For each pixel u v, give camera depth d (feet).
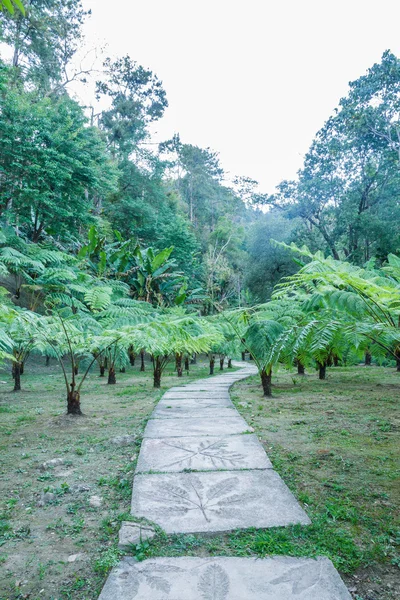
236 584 4.99
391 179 79.00
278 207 88.79
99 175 62.13
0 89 48.34
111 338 16.22
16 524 6.91
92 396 23.58
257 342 19.98
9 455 11.00
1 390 27.48
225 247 139.13
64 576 5.35
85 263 55.57
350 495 7.72
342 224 79.30
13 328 15.87
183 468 9.25
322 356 19.29
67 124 51.44
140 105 124.57
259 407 17.01
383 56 74.13
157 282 67.62
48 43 90.58
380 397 19.08
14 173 48.29
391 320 12.50
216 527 6.46
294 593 4.78
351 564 5.46
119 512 7.28
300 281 15.17
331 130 83.56
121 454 10.91
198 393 23.15
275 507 7.18
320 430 12.80
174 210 134.72
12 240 43.47
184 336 16.42
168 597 4.72
